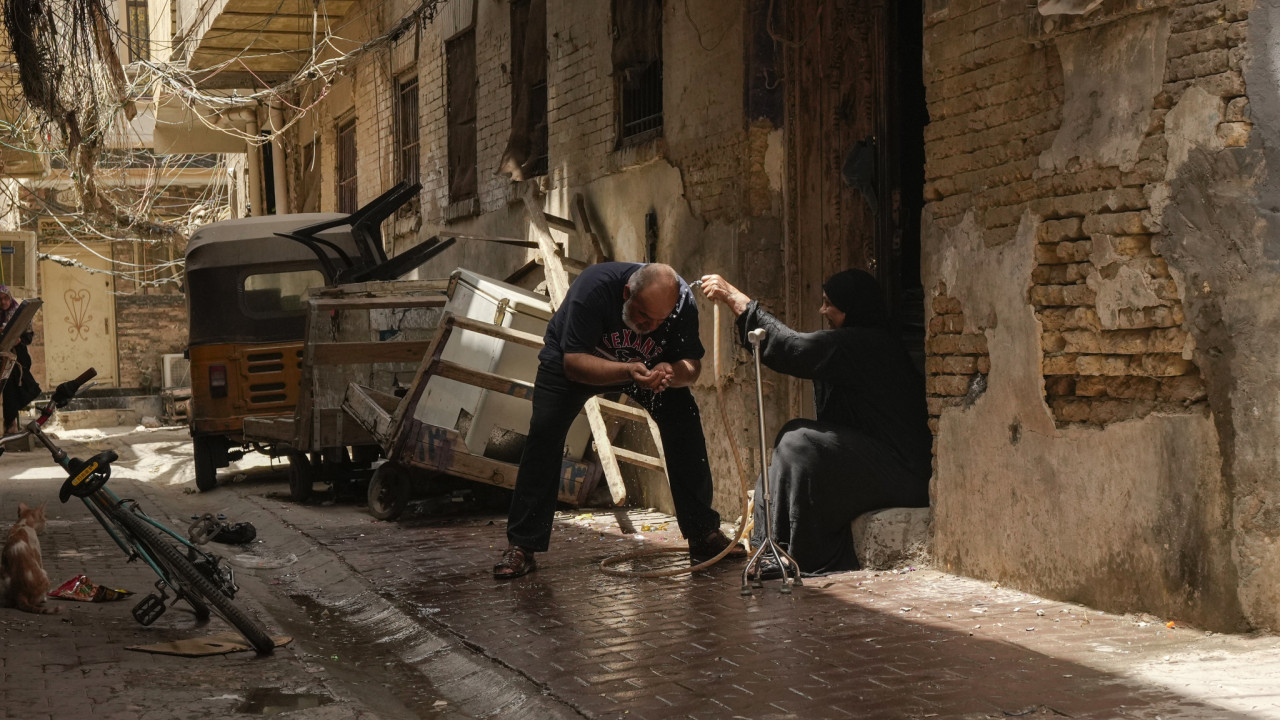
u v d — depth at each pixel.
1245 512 4.70
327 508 10.14
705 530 6.99
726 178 8.42
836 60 7.88
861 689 4.28
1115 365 5.25
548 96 11.35
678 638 5.14
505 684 4.68
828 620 5.34
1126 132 5.13
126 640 5.04
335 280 11.57
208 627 5.38
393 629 5.89
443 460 8.74
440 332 8.57
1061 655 4.61
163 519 9.51
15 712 3.90
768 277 8.12
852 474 6.46
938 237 6.31
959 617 5.30
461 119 13.87
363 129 17.61
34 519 5.80
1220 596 4.80
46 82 8.68
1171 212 4.94
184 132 22.36
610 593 6.16
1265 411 4.65
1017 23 5.69
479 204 13.22
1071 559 5.50
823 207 7.99
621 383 6.32
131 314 29.95
